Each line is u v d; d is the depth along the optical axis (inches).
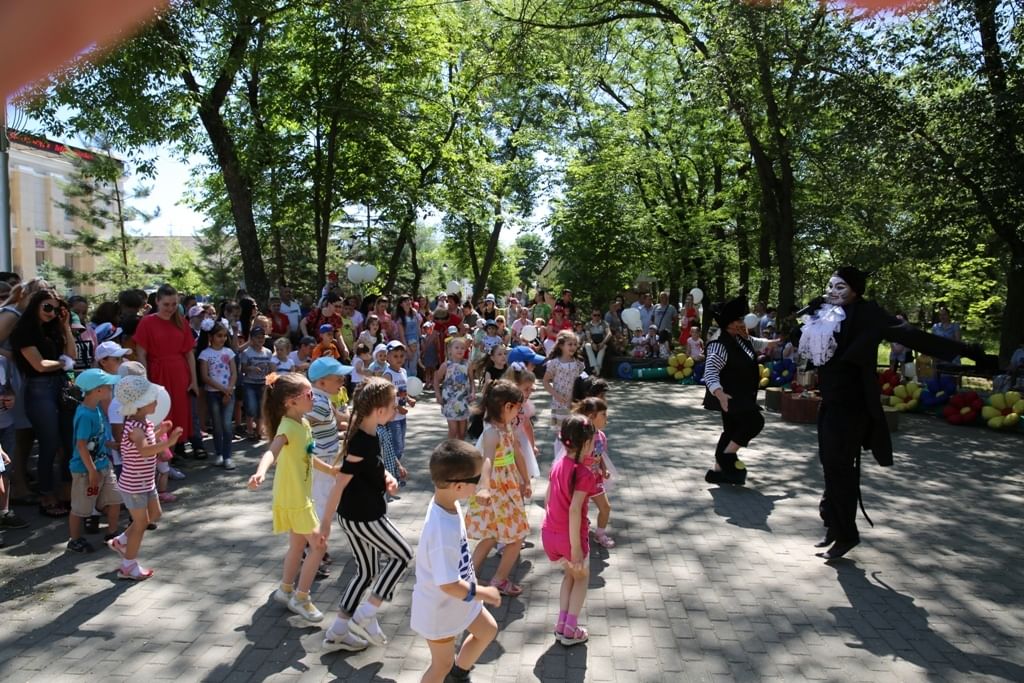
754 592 211.0
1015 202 602.2
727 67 658.8
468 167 958.4
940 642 182.2
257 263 662.5
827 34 580.1
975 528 274.2
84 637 177.8
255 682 158.6
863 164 638.5
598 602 202.4
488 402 208.7
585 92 1033.5
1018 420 484.7
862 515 289.7
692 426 489.7
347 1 644.7
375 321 493.7
